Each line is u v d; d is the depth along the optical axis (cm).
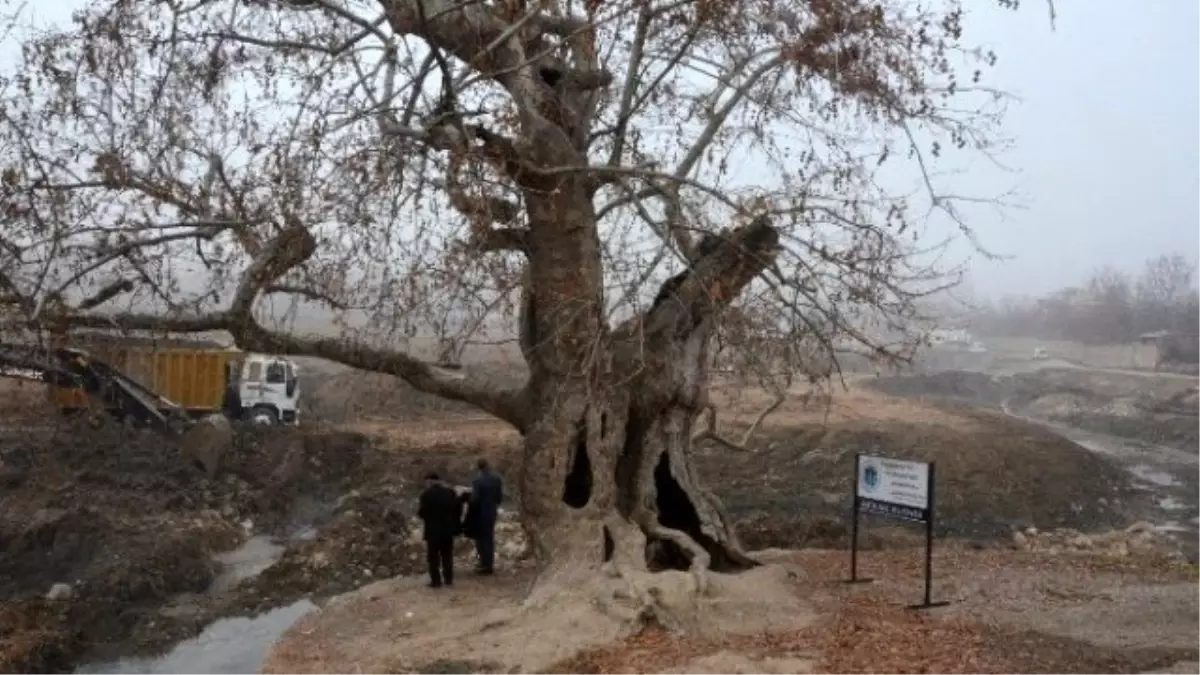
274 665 1265
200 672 1623
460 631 1320
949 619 1237
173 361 3619
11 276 1337
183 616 1903
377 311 1330
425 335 1431
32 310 1336
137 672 1638
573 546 1465
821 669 1036
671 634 1208
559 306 1513
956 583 1452
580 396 1536
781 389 1627
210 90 1479
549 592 1367
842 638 1151
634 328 1559
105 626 1861
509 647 1205
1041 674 1013
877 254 1553
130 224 1382
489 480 1759
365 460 3300
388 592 1609
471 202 1302
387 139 1292
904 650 1099
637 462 1595
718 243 1521
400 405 4391
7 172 1321
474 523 1753
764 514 2823
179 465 2962
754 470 3625
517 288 1468
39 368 1659
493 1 1462
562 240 1508
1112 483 3912
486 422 4269
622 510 1577
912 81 1460
